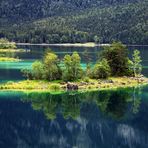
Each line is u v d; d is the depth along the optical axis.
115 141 109.25
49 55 179.00
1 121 125.50
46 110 139.25
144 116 131.38
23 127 120.88
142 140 110.25
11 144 106.56
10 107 140.88
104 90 169.00
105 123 124.44
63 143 107.19
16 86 167.75
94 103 148.75
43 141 108.38
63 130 117.81
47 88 166.38
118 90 170.00
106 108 141.88
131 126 121.19
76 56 176.62
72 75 175.75
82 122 126.00
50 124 124.19
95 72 184.38
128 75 195.38
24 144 106.94
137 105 145.00
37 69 179.00
